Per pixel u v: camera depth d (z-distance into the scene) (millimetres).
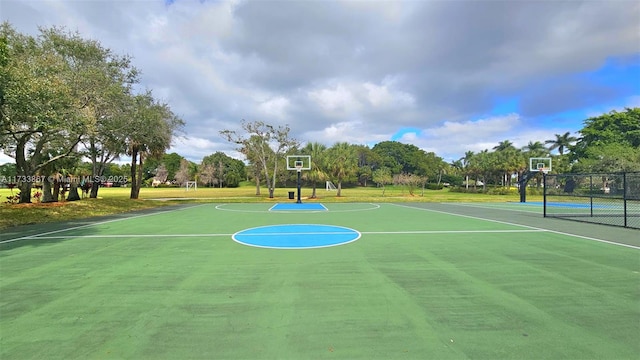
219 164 83562
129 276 5402
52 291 4664
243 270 5766
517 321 3613
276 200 29297
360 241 8680
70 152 18703
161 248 7766
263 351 2959
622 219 14164
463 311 3900
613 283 4992
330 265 6113
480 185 74500
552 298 4340
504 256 6852
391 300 4273
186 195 41188
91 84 15422
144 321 3631
